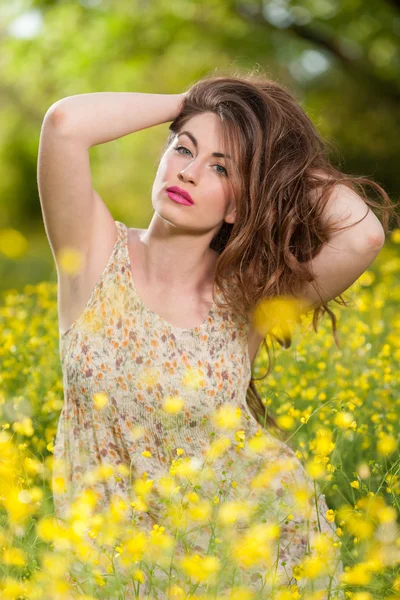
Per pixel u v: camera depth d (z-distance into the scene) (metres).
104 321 2.97
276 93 3.16
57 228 2.93
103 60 15.41
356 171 19.00
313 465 2.69
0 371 4.48
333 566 2.79
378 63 16.12
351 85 18.52
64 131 2.77
